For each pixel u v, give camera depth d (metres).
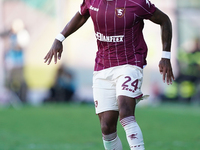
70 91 45.00
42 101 44.84
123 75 14.03
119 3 13.76
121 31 13.93
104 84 14.43
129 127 13.45
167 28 14.38
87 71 45.12
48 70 44.84
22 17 44.78
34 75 44.84
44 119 32.44
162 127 28.58
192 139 23.56
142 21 14.48
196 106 44.97
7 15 44.62
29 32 44.84
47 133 25.75
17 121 31.19
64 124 29.81
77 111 37.97
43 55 44.94
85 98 45.03
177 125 29.69
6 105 43.81
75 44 45.03
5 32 44.53
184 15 46.78
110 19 13.79
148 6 13.91
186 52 46.62
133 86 13.81
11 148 20.50
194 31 46.91
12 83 44.44
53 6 44.97
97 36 14.42
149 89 45.94
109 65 14.38
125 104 13.62
